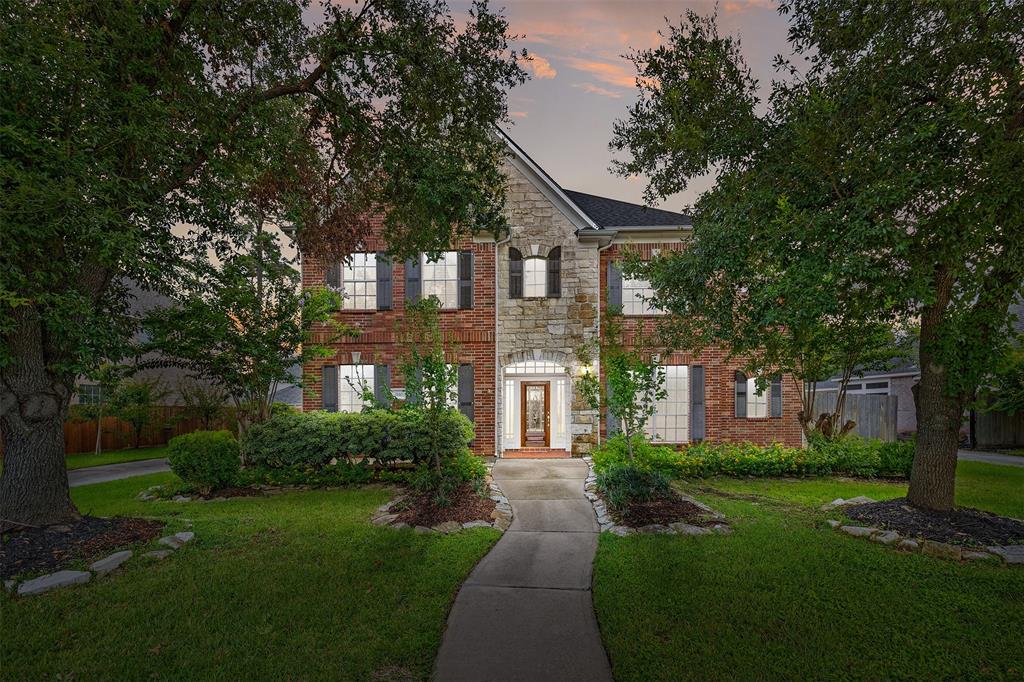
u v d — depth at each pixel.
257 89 8.06
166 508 8.88
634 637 4.26
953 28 6.32
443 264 15.83
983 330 7.04
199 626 4.45
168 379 23.81
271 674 3.75
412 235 9.88
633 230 15.74
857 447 11.73
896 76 6.69
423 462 11.05
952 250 5.82
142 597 5.04
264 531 7.38
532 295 15.57
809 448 12.12
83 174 5.25
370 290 15.99
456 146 9.03
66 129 5.71
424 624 4.48
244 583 5.37
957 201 5.62
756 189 7.44
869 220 6.18
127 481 12.38
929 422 7.72
